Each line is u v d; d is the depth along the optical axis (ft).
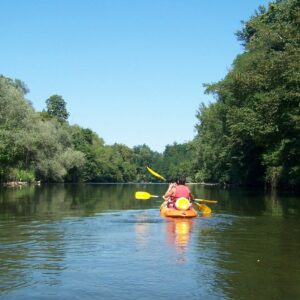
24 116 158.20
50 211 50.19
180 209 44.32
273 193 103.60
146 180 510.99
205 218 43.42
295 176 102.22
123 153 450.30
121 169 407.03
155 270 20.45
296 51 87.45
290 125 88.84
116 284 18.11
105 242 28.04
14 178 164.96
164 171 531.50
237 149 143.23
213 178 244.42
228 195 93.25
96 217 43.39
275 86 91.09
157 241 28.48
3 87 155.02
